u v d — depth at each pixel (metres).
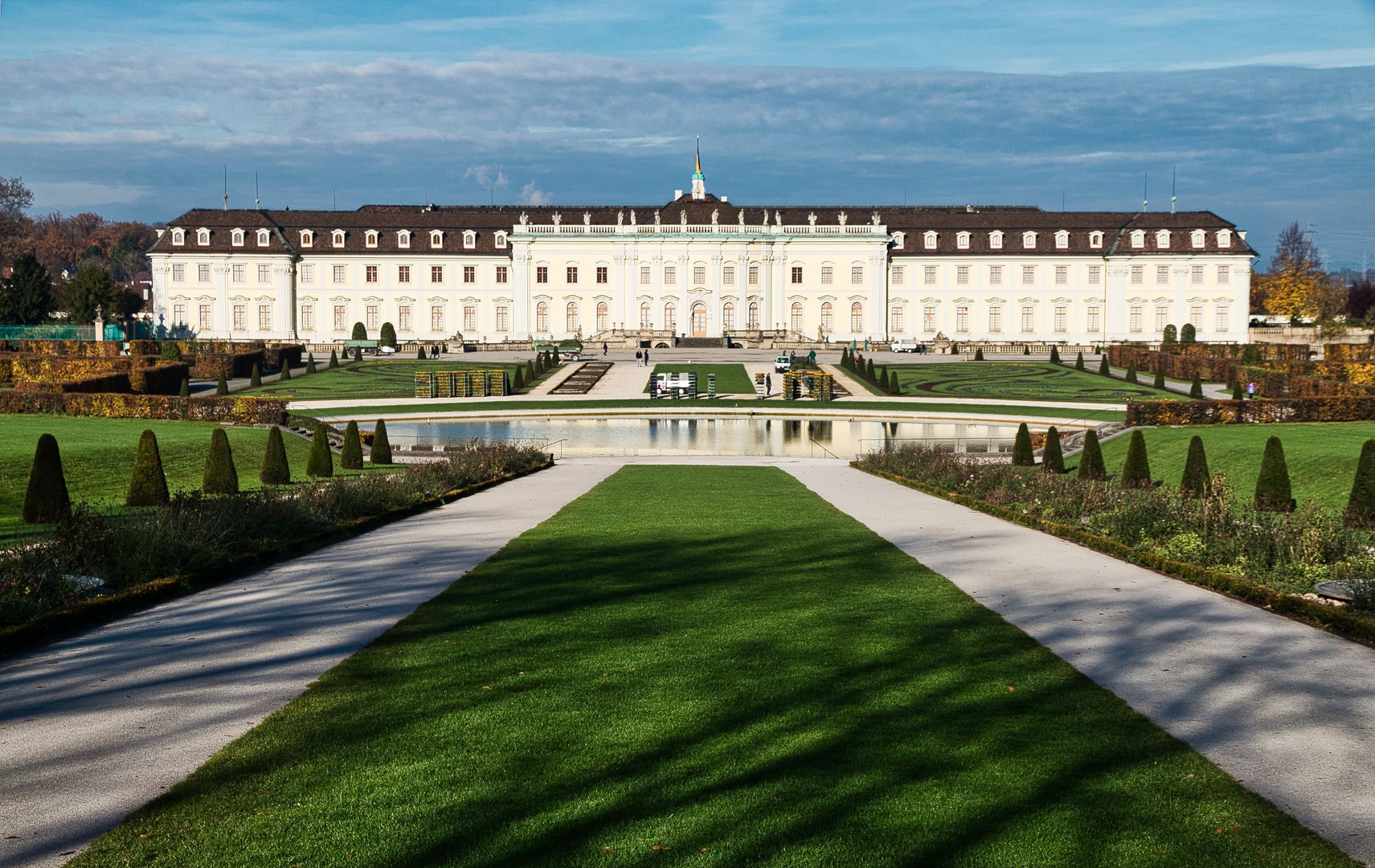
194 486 42.59
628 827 10.73
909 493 40.16
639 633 17.77
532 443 61.69
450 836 10.53
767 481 44.44
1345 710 14.27
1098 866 10.09
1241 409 59.16
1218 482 30.20
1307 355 110.94
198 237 153.12
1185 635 18.09
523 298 155.75
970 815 11.04
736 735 13.11
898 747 12.76
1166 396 88.44
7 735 13.10
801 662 16.11
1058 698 14.58
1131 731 13.38
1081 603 20.47
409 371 113.56
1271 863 10.17
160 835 10.52
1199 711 14.21
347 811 11.03
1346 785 11.89
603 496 38.06
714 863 10.07
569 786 11.63
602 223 162.25
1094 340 157.00
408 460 55.59
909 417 79.38
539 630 17.97
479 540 27.62
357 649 16.92
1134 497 29.56
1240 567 22.88
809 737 13.04
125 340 126.19
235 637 17.77
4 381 84.19
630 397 92.06
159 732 13.19
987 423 77.56
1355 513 30.62
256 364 98.06
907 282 158.25
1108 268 155.88
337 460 53.41
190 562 22.47
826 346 147.50
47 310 146.75
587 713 13.83
